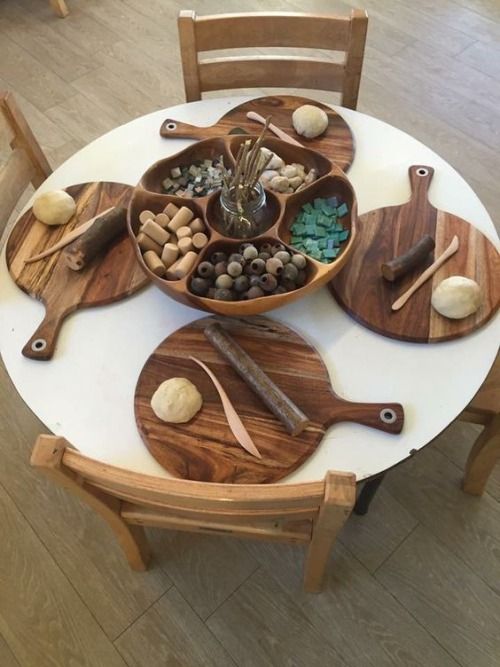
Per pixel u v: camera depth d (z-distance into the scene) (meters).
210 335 0.93
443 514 1.44
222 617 1.33
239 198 0.94
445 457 1.50
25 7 2.77
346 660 1.28
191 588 1.37
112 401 0.90
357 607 1.33
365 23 1.19
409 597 1.34
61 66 2.51
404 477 1.48
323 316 0.97
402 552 1.39
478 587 1.35
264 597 1.35
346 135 1.20
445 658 1.27
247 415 0.86
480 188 2.06
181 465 0.83
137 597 1.36
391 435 0.85
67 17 2.70
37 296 1.00
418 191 1.11
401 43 2.50
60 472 0.73
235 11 2.66
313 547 1.02
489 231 1.07
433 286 0.98
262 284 0.90
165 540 1.42
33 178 1.28
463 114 2.26
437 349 0.93
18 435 1.60
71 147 2.25
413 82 2.36
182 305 1.00
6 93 1.14
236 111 1.25
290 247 0.95
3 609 1.36
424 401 0.88
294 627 1.32
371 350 0.93
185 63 1.30
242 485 0.69
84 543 1.44
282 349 0.93
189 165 1.11
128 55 2.53
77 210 1.11
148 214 1.00
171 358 0.92
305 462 0.83
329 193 1.05
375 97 2.31
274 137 1.11
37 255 1.05
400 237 1.04
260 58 1.30
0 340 0.97
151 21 2.66
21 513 1.48
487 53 2.46
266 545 1.41
